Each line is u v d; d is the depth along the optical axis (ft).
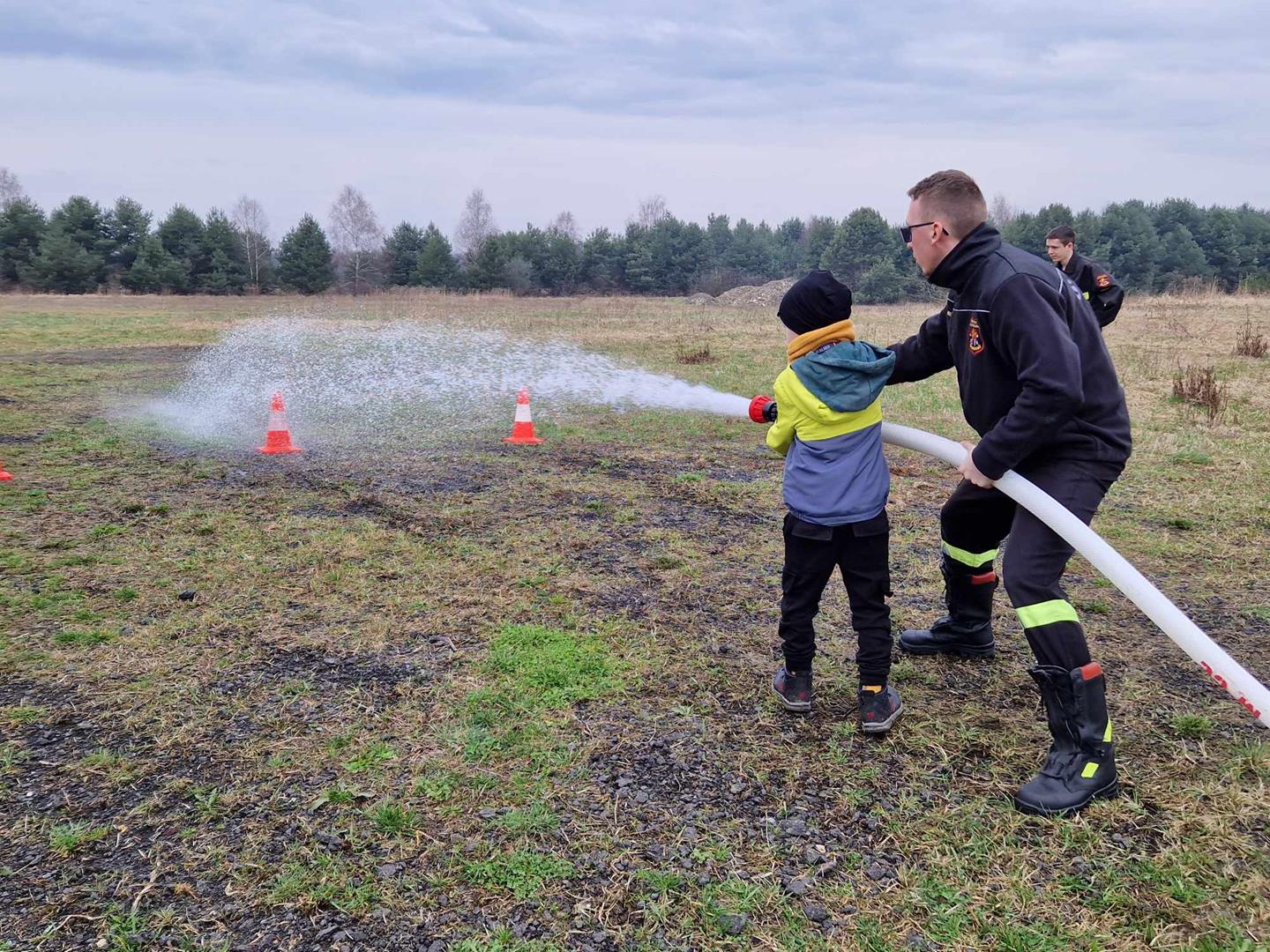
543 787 8.71
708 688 10.82
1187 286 124.47
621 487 20.75
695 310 105.09
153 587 14.03
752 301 125.80
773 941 6.77
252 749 9.38
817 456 9.50
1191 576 14.92
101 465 22.34
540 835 7.98
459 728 9.82
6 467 21.95
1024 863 7.61
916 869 7.55
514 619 12.91
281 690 10.68
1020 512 9.08
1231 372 37.22
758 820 8.23
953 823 8.15
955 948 6.70
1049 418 8.15
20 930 6.81
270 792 8.63
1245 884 7.22
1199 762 9.14
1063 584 14.69
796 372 9.42
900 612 13.41
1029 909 7.07
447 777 8.84
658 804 8.46
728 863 7.63
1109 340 51.03
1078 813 8.26
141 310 95.86
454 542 16.40
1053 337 8.15
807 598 9.86
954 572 11.46
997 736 9.71
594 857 7.70
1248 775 8.95
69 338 58.44
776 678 10.41
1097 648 12.10
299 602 13.51
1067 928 6.85
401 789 8.66
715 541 16.75
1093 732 8.40
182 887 7.27
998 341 8.63
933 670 11.45
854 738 9.69
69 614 12.94
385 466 22.68
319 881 7.38
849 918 7.01
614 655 11.71
